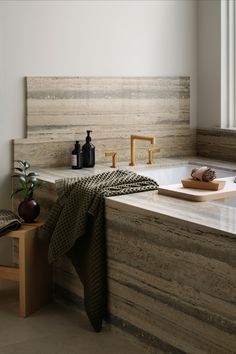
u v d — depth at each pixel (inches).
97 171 158.6
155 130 181.3
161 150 183.5
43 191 147.9
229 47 180.4
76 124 167.5
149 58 178.2
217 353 102.6
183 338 109.5
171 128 184.4
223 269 99.5
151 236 114.5
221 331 101.3
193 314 106.7
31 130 161.2
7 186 159.8
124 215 121.0
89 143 164.9
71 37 164.9
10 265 161.9
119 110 174.1
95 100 169.8
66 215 131.6
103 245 127.3
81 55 166.7
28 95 159.8
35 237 139.6
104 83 170.7
